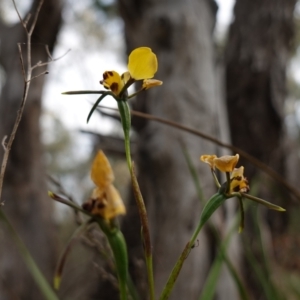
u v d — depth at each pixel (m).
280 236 1.21
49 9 1.56
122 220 1.02
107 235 0.22
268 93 1.57
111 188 0.22
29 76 0.27
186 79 1.01
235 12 1.66
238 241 0.93
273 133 1.57
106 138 0.95
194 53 1.03
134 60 0.22
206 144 0.98
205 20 1.09
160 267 0.89
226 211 0.91
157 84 0.22
